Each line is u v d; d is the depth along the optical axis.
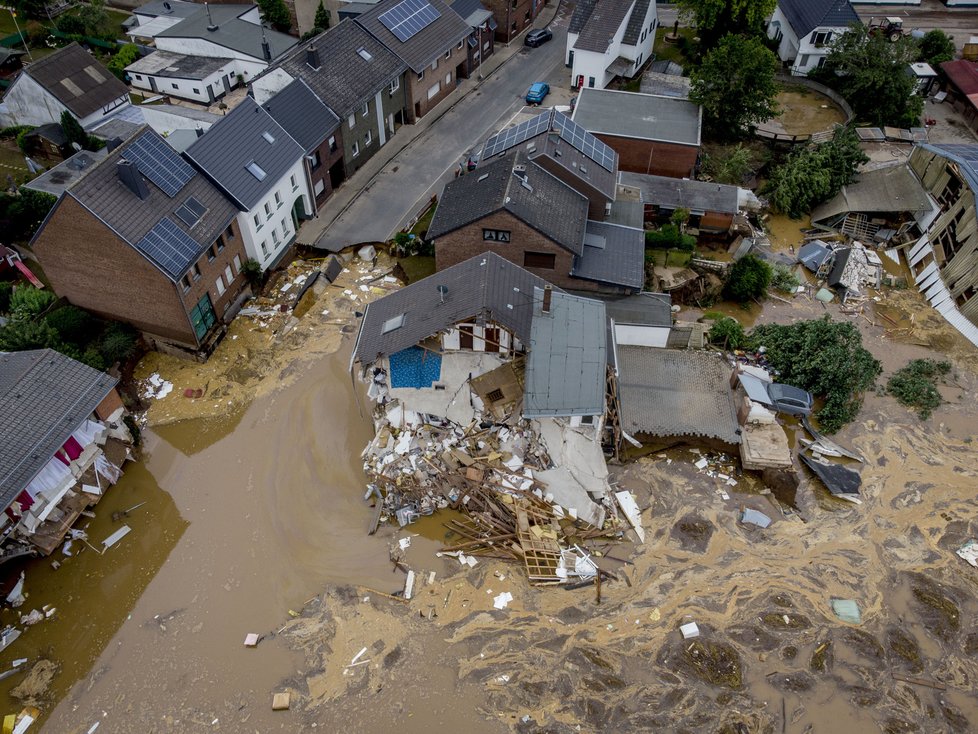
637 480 34.09
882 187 48.41
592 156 44.25
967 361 40.19
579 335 33.59
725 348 39.94
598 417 32.47
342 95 50.34
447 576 30.59
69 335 37.81
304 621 29.23
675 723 26.27
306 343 40.66
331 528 32.34
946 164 45.12
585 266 40.22
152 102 62.06
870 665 27.97
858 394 38.09
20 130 56.47
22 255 45.47
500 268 34.69
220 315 40.81
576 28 62.59
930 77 60.44
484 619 29.17
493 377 34.06
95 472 33.25
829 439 36.22
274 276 44.34
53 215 34.84
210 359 39.81
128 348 38.53
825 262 45.34
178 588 30.36
